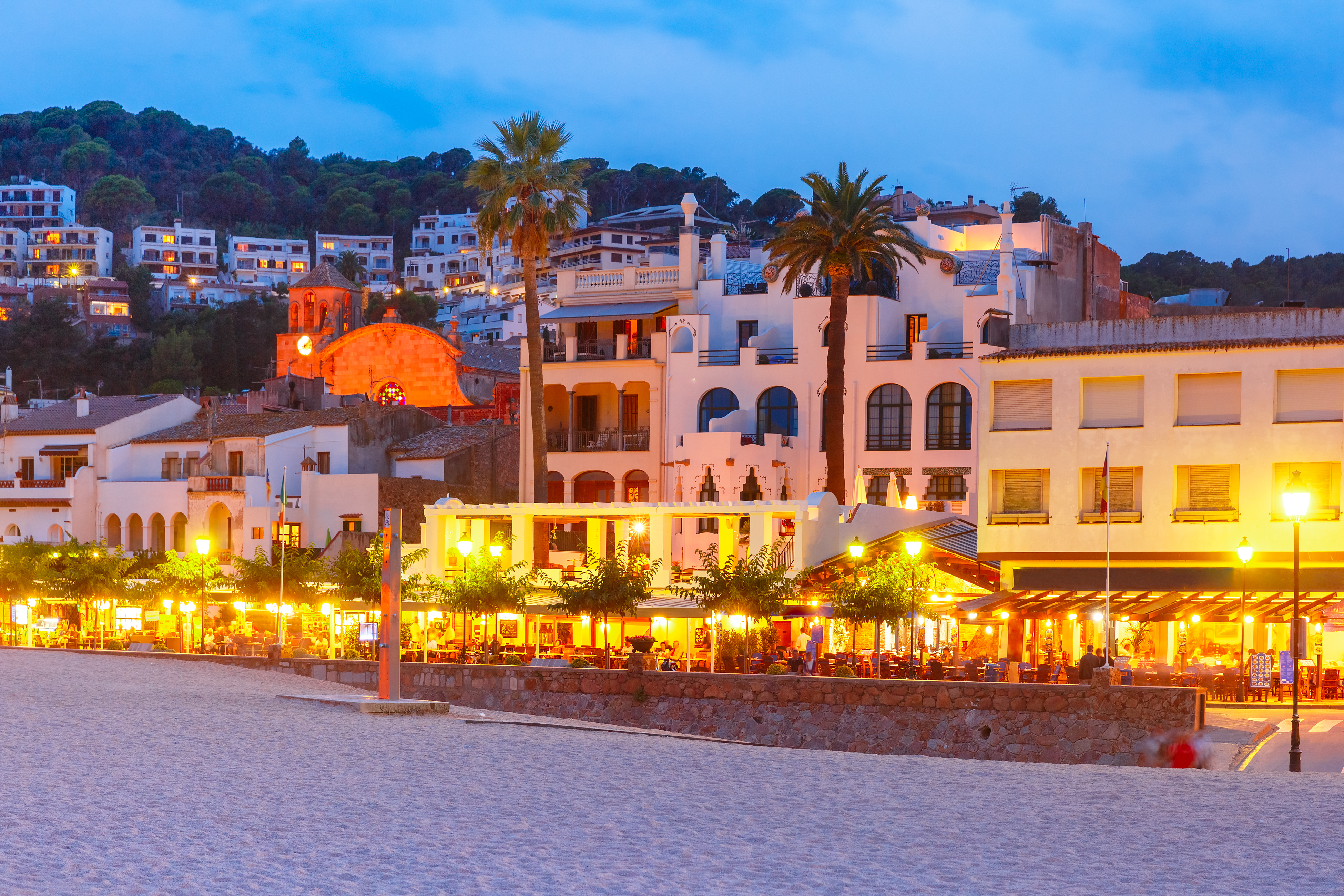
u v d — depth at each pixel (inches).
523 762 1079.6
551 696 1717.5
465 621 2103.8
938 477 2792.8
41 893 583.5
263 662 1972.2
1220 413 2198.6
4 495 3531.0
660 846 749.9
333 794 868.0
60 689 1460.4
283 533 2456.9
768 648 2048.5
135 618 2672.2
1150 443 2228.1
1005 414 2333.9
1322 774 1136.8
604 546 2544.3
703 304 3147.1
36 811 752.3
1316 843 782.5
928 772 1109.1
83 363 7623.0
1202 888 671.1
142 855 663.1
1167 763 1425.9
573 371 3161.9
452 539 2488.9
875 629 2108.8
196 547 2947.8
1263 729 1659.7
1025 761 1477.6
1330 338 2142.0
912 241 2728.8
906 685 1535.4
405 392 4576.8
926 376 2817.4
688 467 2861.7
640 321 3221.0
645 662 1785.2
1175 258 6692.9
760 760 1168.2
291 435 3366.1
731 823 831.1
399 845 721.0
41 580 2640.3
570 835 771.4
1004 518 2306.8
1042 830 821.9
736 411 2952.8
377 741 1168.2
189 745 1058.7
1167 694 1439.5
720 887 657.6
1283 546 2132.1
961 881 681.6
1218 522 2176.4
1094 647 2116.1
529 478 3193.9
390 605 1512.1
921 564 1978.3
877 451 2851.9
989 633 2341.3
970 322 2822.3
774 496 2834.6
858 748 1542.8
